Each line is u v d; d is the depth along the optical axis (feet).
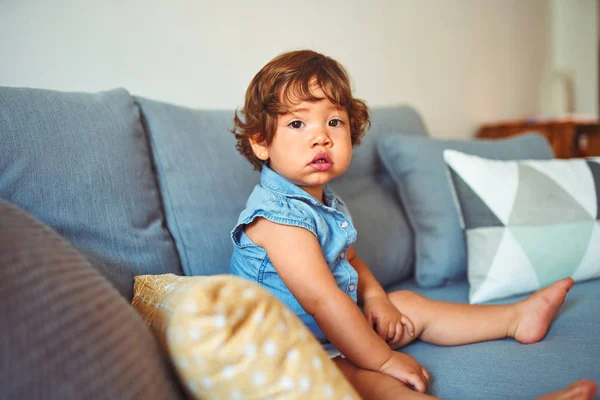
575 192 3.70
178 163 3.21
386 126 4.91
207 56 4.50
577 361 2.36
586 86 10.87
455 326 2.90
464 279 4.17
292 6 5.21
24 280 1.31
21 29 3.42
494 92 8.78
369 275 3.34
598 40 10.78
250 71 4.85
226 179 3.37
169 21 4.22
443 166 4.37
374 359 2.39
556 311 2.83
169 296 1.97
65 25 3.63
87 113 2.79
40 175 2.40
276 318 1.54
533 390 2.17
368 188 4.49
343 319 2.41
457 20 7.70
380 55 6.32
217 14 4.55
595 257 3.51
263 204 2.71
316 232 2.81
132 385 1.37
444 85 7.50
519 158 4.73
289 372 1.51
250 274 2.80
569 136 7.39
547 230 3.50
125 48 3.96
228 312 1.47
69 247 1.65
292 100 2.77
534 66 10.09
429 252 4.09
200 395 1.54
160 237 2.91
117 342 1.42
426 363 2.68
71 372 1.26
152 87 4.14
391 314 2.94
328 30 5.62
